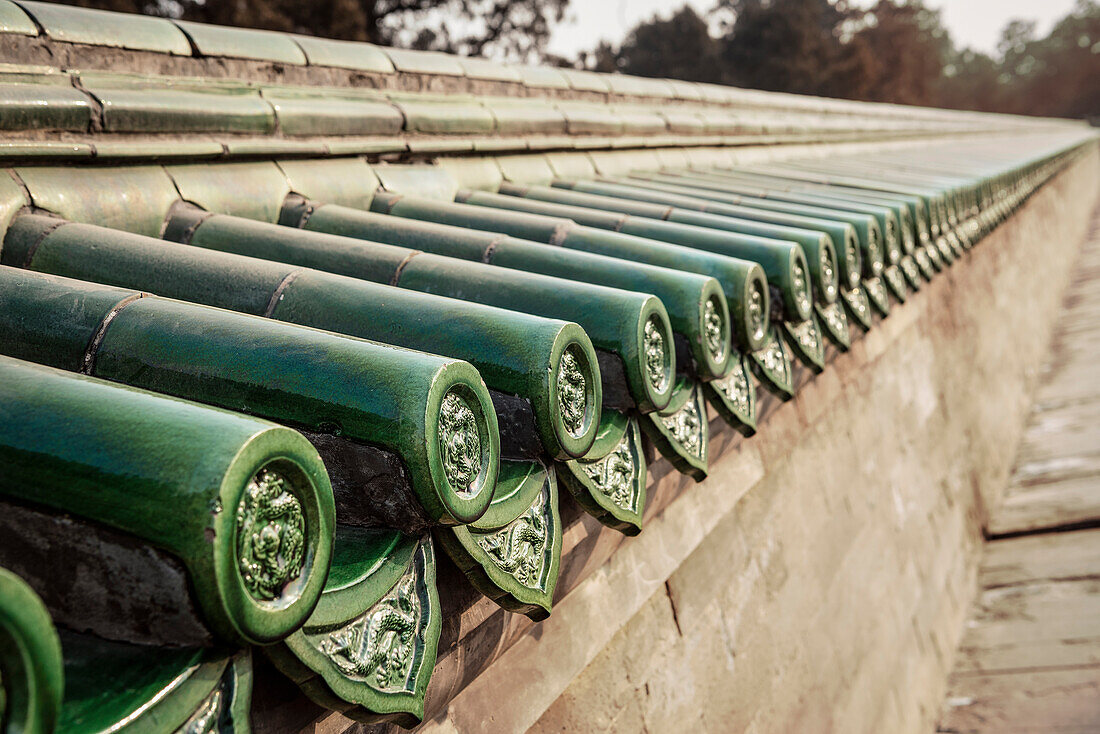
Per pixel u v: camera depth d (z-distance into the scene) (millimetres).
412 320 1263
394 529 1061
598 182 3516
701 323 1684
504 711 1618
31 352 1109
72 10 1779
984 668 5379
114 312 1112
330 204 2105
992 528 7387
